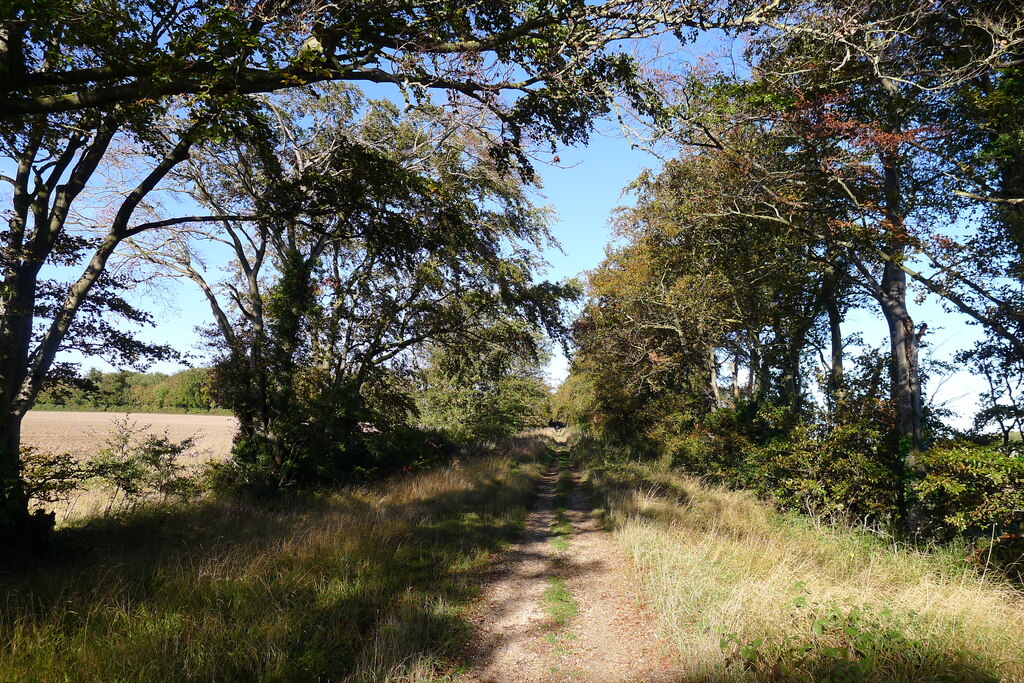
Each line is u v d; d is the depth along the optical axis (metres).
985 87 12.49
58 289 9.95
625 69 8.16
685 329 23.62
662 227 16.53
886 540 10.12
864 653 4.41
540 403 48.75
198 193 16.11
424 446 20.67
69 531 9.19
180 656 4.63
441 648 5.38
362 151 11.05
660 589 6.55
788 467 13.64
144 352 11.74
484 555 8.76
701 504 12.66
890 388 13.76
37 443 25.11
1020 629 5.34
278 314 15.47
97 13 6.46
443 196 11.36
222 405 15.65
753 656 4.52
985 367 13.37
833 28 8.63
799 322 18.81
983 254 11.23
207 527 10.11
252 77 6.77
